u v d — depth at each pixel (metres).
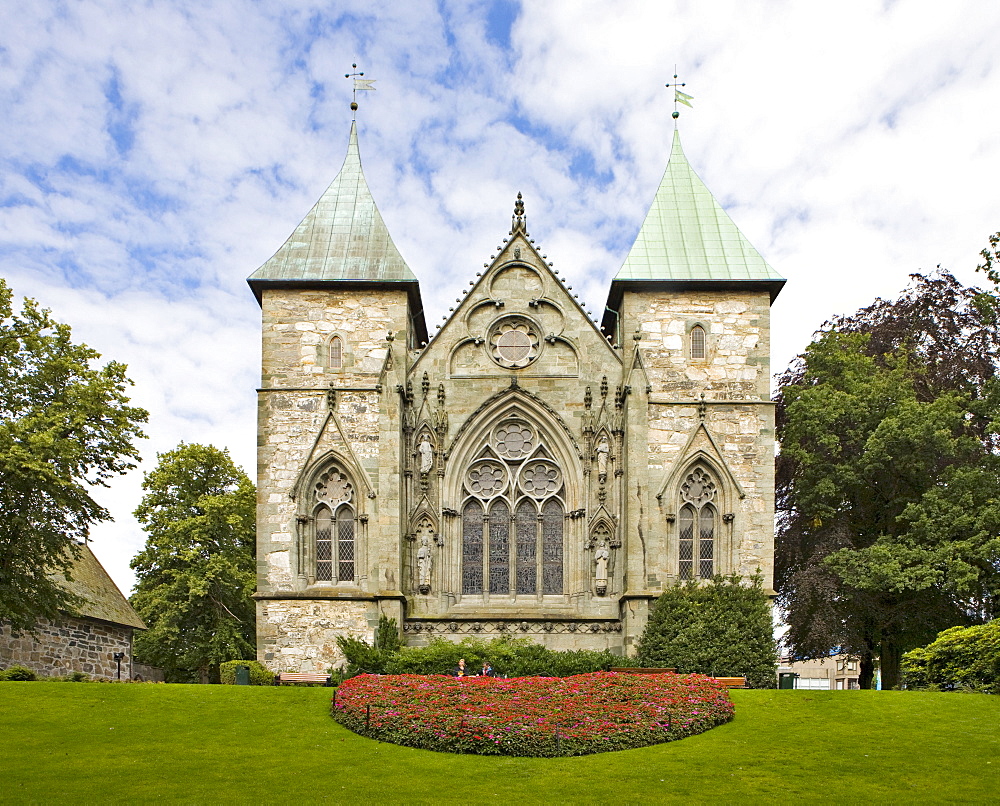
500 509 54.34
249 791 27.72
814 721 35.81
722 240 56.12
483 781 29.00
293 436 53.12
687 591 49.50
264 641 50.69
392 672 46.22
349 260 55.25
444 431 54.19
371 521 52.00
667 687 37.41
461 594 53.28
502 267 55.81
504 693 36.50
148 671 72.69
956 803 26.89
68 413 48.19
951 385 58.00
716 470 52.66
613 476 53.47
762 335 54.12
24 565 48.94
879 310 62.59
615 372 54.56
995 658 40.31
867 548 51.72
